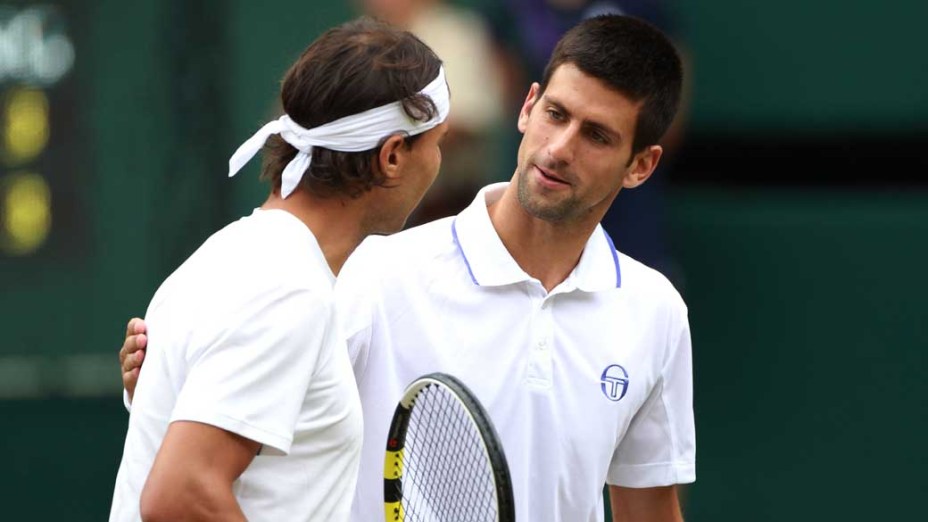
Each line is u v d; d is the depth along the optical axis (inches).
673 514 490.9
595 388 452.8
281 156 389.4
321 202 385.4
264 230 376.5
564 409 450.9
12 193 807.1
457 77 815.1
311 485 373.7
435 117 392.2
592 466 455.5
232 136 810.2
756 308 885.8
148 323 389.7
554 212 434.9
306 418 369.7
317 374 369.1
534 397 448.5
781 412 887.1
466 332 448.5
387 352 448.8
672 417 475.2
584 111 430.3
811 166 896.3
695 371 891.4
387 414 447.8
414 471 438.9
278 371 359.6
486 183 818.8
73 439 834.2
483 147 818.2
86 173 808.9
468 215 456.8
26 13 800.3
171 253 813.2
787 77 880.9
